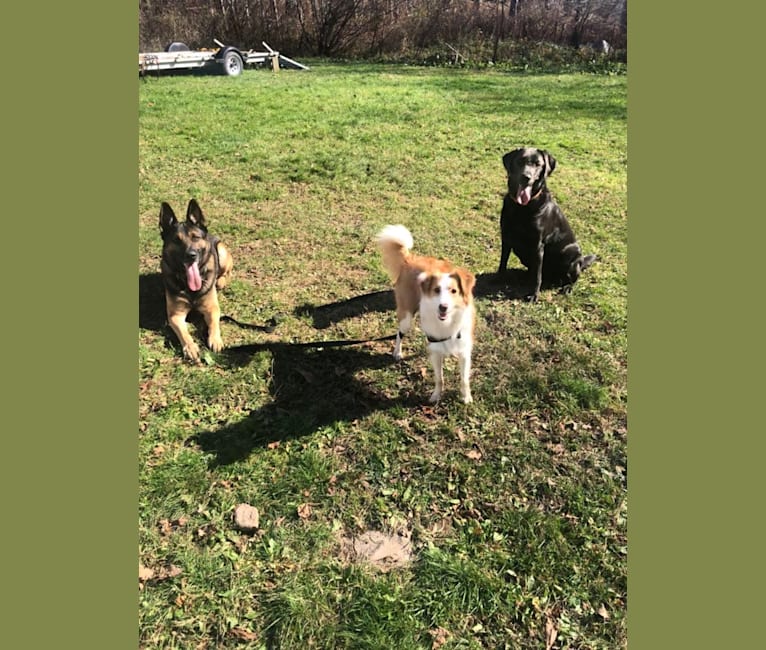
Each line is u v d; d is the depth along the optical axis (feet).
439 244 11.71
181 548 5.58
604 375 7.81
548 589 5.24
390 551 5.62
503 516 5.90
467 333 7.01
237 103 24.27
